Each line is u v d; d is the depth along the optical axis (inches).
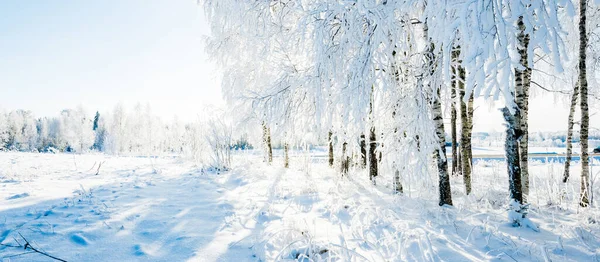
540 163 604.1
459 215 197.0
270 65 304.3
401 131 210.7
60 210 184.2
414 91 204.2
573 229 164.7
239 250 142.5
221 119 445.7
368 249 143.6
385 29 168.1
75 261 124.6
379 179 347.6
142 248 140.6
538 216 200.5
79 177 313.7
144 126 1614.2
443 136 219.5
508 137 198.7
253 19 267.7
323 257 133.7
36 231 148.5
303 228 163.3
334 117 233.0
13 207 184.4
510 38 103.7
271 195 262.2
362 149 393.4
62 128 2016.5
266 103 242.1
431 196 248.4
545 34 98.7
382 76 179.3
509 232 169.0
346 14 181.9
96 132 1969.7
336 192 277.1
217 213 201.6
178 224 175.6
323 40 193.5
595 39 300.5
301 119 258.1
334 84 212.2
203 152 520.7
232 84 391.9
